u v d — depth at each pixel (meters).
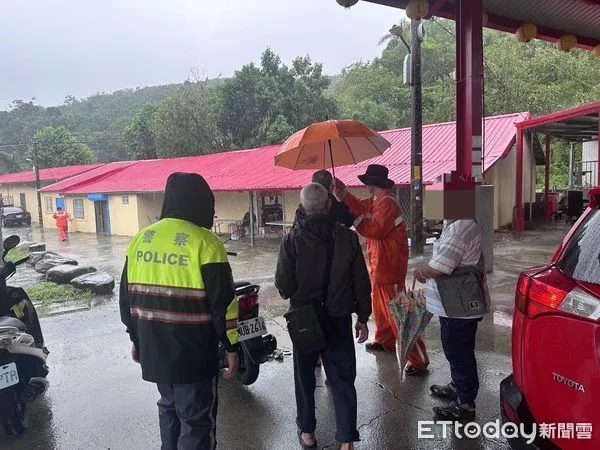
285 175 17.28
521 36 7.88
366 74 47.75
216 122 35.69
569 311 2.07
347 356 3.22
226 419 3.83
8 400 3.56
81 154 53.91
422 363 4.48
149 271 2.65
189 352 2.61
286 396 4.22
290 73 34.88
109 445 3.53
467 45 6.84
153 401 4.22
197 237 2.64
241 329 4.29
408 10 6.32
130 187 23.08
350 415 3.19
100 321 6.94
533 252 11.70
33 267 13.52
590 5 7.41
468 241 3.36
